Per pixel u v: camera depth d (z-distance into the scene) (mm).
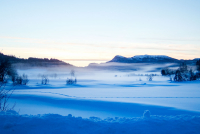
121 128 5617
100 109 22469
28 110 21219
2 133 5133
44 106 24562
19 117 6211
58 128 5465
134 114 19219
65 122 5871
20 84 63719
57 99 32188
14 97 33938
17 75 60094
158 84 82438
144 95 40438
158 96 38125
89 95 40312
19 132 5215
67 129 5438
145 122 6086
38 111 20547
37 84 78688
